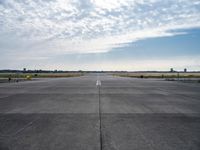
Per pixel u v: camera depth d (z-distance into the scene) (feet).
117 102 35.14
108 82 98.22
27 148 13.57
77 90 57.41
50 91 54.60
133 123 20.43
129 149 13.39
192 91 55.16
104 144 14.33
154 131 17.54
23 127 18.92
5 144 14.35
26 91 54.49
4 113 25.58
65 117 23.24
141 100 37.70
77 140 15.17
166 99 39.11
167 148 13.58
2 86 72.18
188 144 14.37
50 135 16.40
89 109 28.37
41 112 26.23
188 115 24.40
